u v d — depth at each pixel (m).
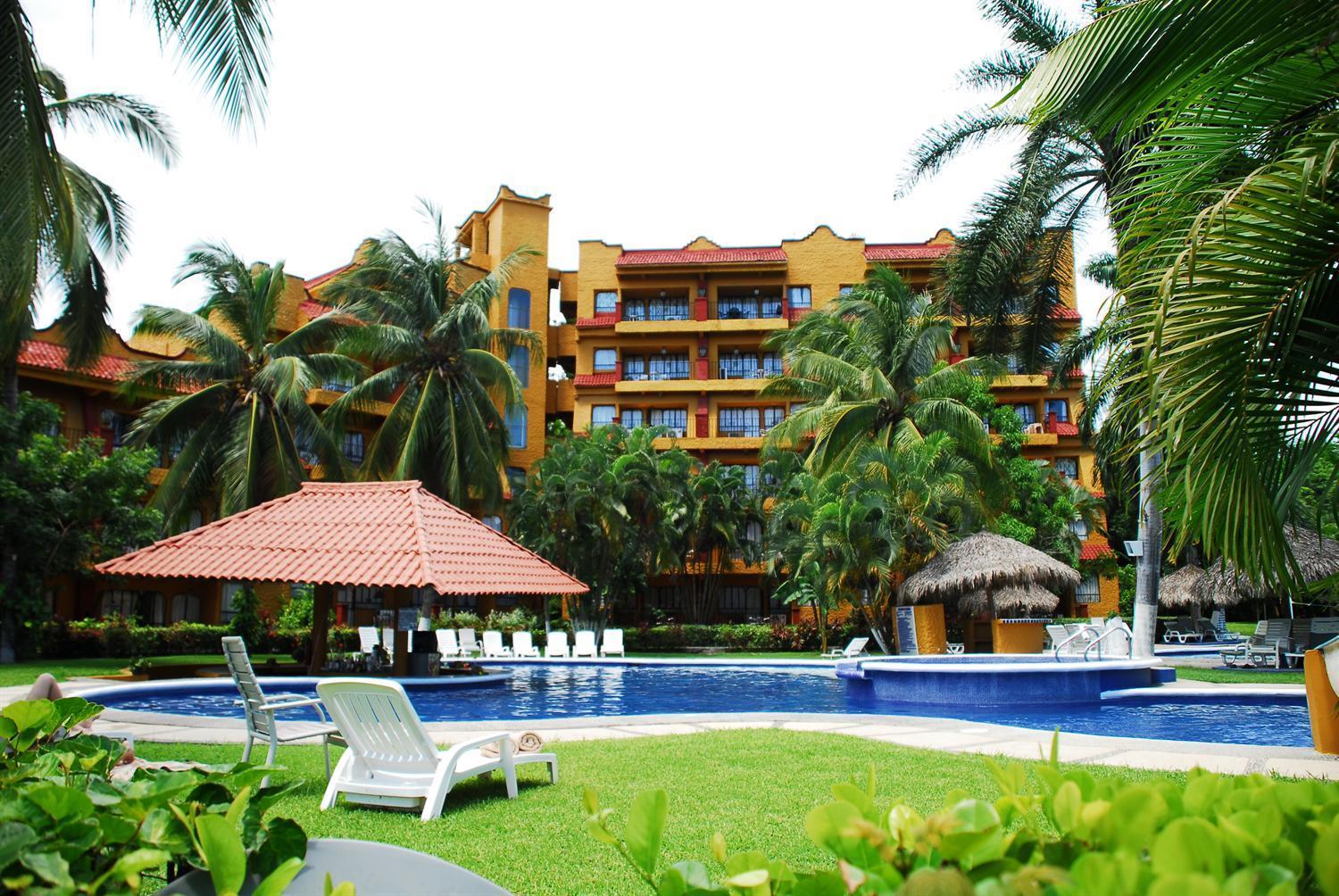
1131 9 4.76
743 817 5.30
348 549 15.53
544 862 4.46
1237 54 4.70
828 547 24.62
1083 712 12.79
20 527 21.08
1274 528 4.34
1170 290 4.09
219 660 22.36
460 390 28.50
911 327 27.23
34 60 8.02
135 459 22.73
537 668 22.81
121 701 14.48
